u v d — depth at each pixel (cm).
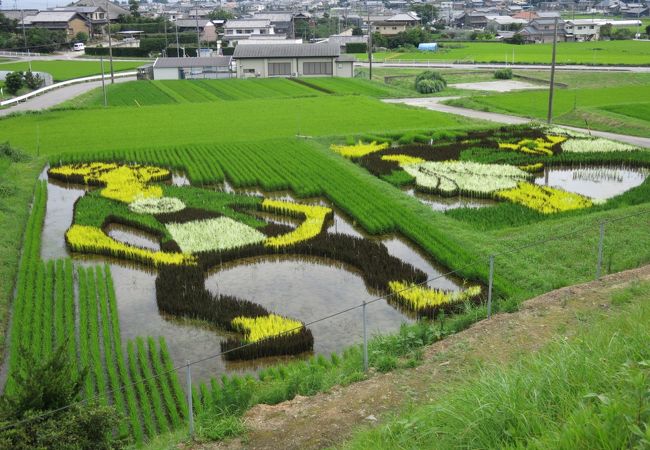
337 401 1459
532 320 1783
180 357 2228
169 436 1537
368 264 2939
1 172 4416
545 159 4706
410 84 10119
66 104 7806
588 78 10112
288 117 6631
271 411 1467
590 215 3350
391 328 2406
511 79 10506
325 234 3322
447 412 1067
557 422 948
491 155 4828
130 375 2066
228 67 11156
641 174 4478
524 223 3381
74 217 3597
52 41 15338
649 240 2941
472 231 3247
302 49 10994
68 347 2186
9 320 2447
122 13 19538
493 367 1406
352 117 6581
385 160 4725
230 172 4469
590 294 1931
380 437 1134
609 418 830
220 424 1402
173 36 16388
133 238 3394
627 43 15700
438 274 2900
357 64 12619
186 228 3391
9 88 8956
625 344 1173
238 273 2973
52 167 4709
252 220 3525
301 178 4297
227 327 2406
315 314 2559
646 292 1866
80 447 1270
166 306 2545
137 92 9138
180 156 4950
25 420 1257
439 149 5044
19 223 3538
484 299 2500
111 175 4391
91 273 2827
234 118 6625
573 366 1088
